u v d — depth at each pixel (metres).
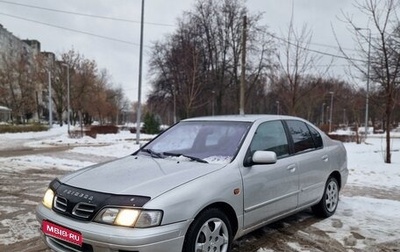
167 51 46.12
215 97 45.69
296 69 17.19
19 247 4.37
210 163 4.02
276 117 5.03
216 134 4.56
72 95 55.69
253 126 4.52
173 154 4.46
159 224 3.13
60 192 3.57
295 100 17.48
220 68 45.16
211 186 3.59
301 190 4.89
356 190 7.86
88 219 3.22
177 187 3.39
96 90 60.19
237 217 3.86
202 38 44.41
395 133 46.50
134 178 3.58
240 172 3.97
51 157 13.80
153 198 3.21
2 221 5.37
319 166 5.31
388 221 5.50
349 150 17.83
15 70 54.16
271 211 4.37
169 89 46.59
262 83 44.75
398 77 11.96
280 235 4.80
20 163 11.94
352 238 4.74
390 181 8.96
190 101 29.55
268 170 4.32
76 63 56.31
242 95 22.62
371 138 32.22
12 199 6.79
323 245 4.48
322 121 71.12
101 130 39.34
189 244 3.33
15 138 28.38
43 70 55.66
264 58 39.44
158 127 39.91
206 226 3.52
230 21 43.97
